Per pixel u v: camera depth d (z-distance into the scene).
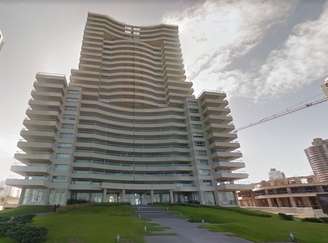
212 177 60.16
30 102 53.72
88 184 51.84
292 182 76.50
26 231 15.70
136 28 99.44
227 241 16.83
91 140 60.25
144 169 60.12
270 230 21.14
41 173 48.31
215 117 66.50
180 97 78.69
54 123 52.59
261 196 81.19
